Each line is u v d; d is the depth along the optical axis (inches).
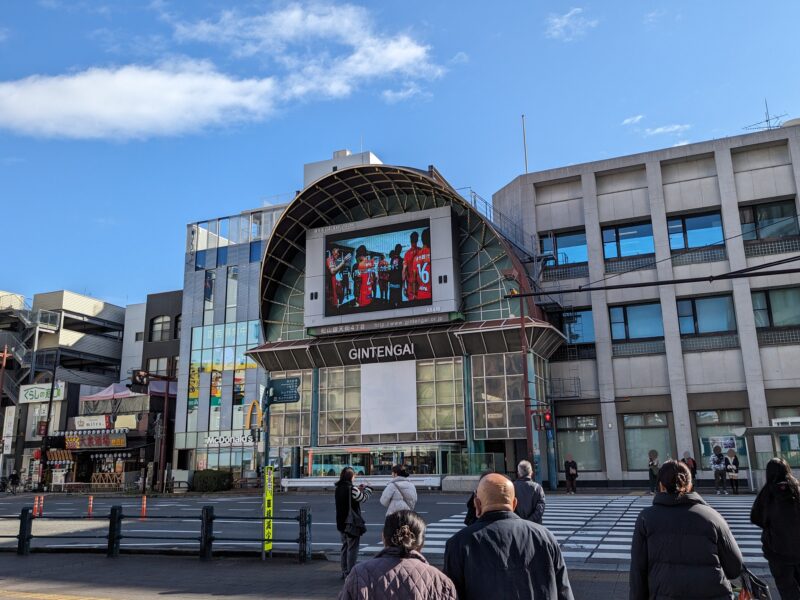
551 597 152.4
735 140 1453.0
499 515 161.8
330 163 2198.6
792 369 1338.6
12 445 2271.2
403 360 1523.1
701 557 177.6
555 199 1612.9
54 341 2517.2
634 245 1521.9
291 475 1581.0
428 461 1422.2
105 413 2146.9
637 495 1129.4
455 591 148.0
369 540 619.2
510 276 1343.5
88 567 485.1
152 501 1348.4
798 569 252.2
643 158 1524.4
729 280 1409.9
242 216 2150.6
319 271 1649.9
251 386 1990.7
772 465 263.3
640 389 1448.1
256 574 448.5
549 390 1512.1
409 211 1648.6
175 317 2303.2
